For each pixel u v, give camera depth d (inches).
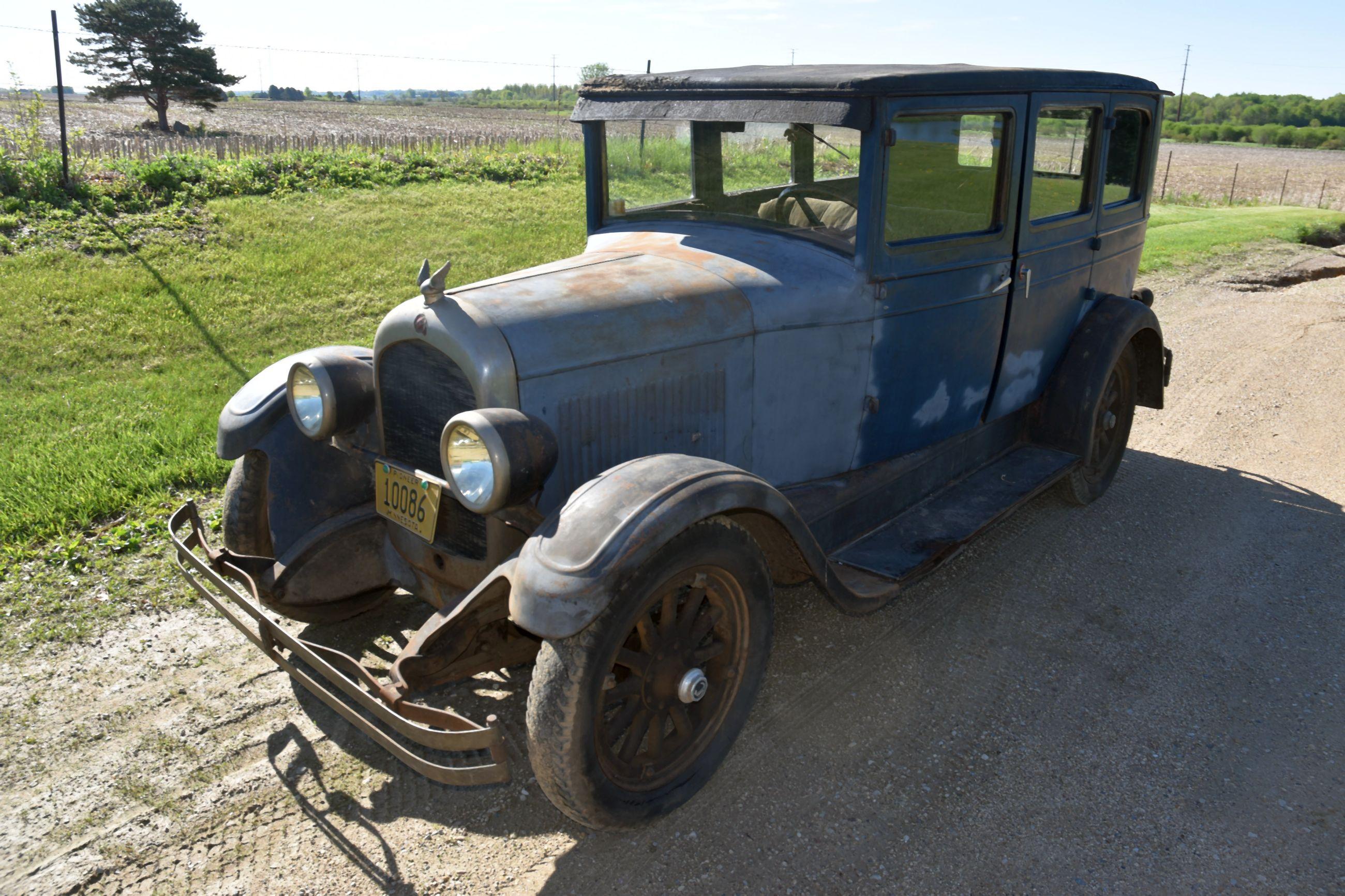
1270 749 121.4
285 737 124.0
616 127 149.8
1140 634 148.8
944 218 142.2
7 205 451.8
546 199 612.1
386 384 119.9
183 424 223.0
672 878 100.9
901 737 124.2
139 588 158.4
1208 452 230.4
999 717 128.1
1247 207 845.2
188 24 2240.4
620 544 90.3
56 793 113.2
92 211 474.0
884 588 128.3
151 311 328.2
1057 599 159.9
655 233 145.3
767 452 132.0
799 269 130.6
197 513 133.9
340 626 149.6
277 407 133.5
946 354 150.1
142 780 115.7
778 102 127.7
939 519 152.1
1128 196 194.7
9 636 144.2
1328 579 166.2
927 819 109.2
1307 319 364.5
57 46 484.7
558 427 109.6
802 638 148.7
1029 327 167.3
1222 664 140.6
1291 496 203.2
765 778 116.7
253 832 107.7
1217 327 352.5
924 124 131.2
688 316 118.6
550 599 88.6
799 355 129.7
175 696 131.9
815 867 102.1
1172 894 98.1
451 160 751.1
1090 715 128.6
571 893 99.0
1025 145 150.2
